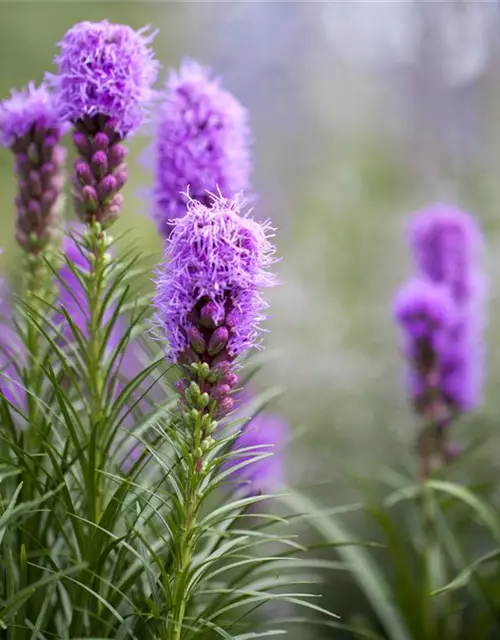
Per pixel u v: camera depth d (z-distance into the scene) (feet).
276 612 3.28
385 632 3.37
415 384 3.25
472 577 3.03
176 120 2.69
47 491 2.48
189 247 2.32
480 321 3.36
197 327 2.34
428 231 3.35
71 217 3.06
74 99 2.51
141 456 2.43
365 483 3.39
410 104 7.94
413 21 7.95
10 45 5.81
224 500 2.63
